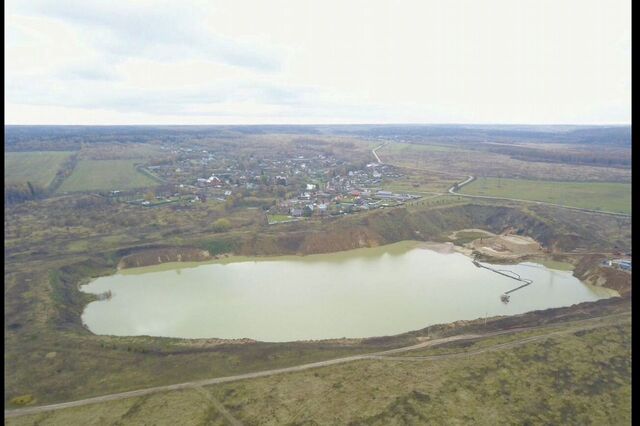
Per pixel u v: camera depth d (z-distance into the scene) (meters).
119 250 126.06
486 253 135.00
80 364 70.00
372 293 104.25
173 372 68.06
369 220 154.75
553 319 86.31
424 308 95.81
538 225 149.75
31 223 146.50
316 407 59.41
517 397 61.62
